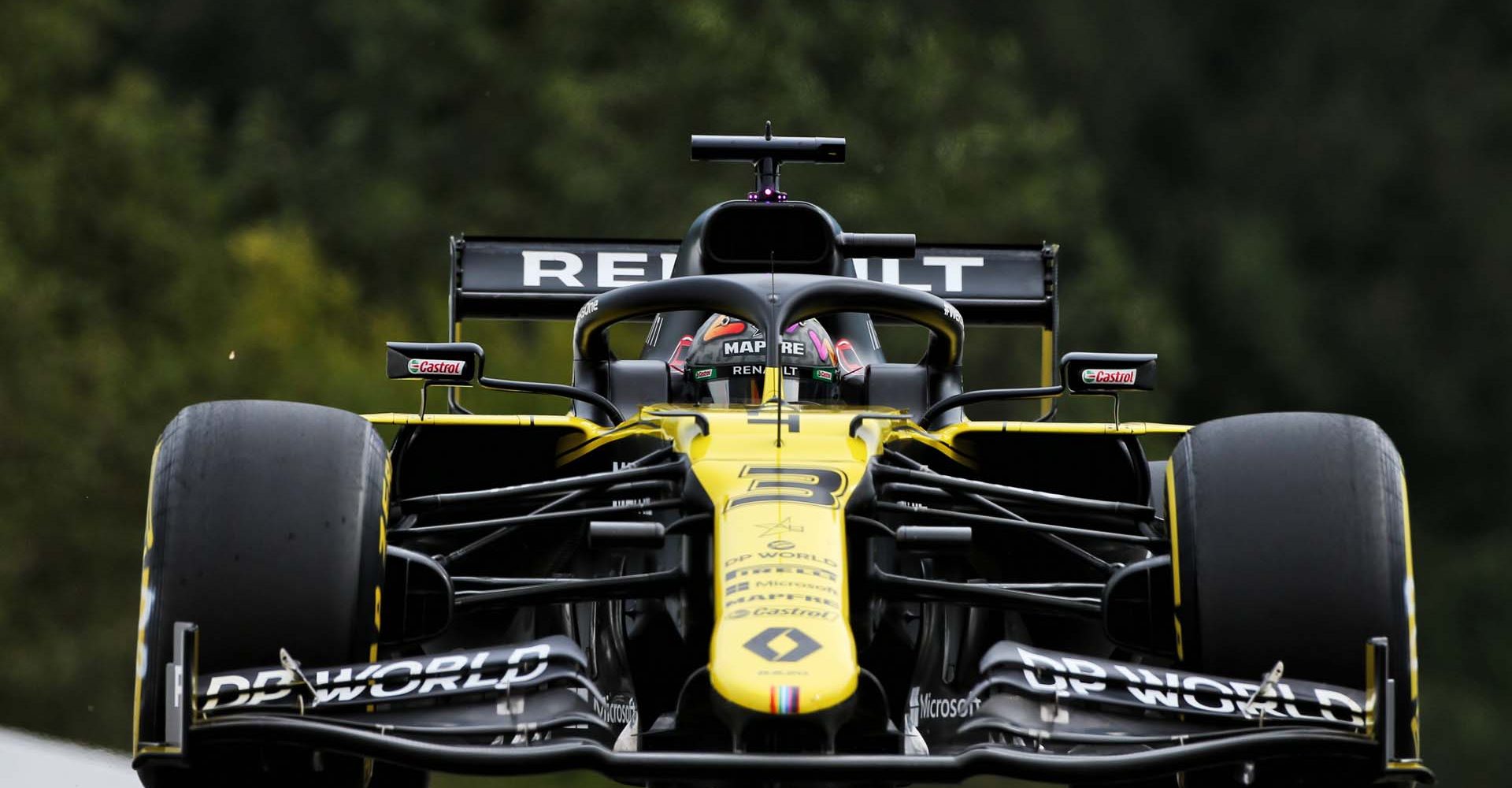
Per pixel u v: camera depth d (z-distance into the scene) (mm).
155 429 86188
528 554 21422
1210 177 177625
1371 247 174625
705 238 23219
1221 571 16547
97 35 104375
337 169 127750
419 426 20250
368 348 97438
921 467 19000
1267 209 176250
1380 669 15266
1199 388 162750
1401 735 16203
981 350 113688
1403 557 16484
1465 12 188250
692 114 117812
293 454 16234
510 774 14312
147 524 16094
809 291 19391
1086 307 117750
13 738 26375
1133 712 15633
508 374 90938
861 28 121938
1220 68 186000
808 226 23172
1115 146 176250
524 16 134000
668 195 115812
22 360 84312
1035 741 15297
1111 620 17781
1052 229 117438
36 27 98188
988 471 21141
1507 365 166875
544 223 124500
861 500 17266
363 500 16312
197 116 101625
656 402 22359
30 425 82188
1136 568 17484
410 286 122188
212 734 14703
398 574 17141
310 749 15445
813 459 17797
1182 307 164875
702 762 14328
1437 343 167500
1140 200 173125
